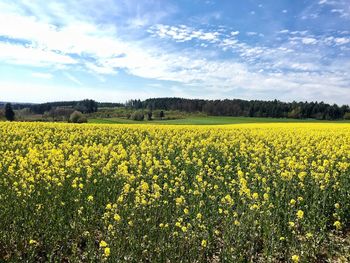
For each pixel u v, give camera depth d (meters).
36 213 8.96
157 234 8.80
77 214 9.48
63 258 8.17
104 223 9.14
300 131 29.30
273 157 17.47
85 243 8.84
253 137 25.55
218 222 10.12
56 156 13.99
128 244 8.40
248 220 9.06
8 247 8.34
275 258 8.35
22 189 10.09
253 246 8.57
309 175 13.61
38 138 23.80
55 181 10.67
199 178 11.88
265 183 12.23
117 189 11.46
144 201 9.23
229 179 13.20
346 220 10.07
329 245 8.81
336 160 16.80
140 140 24.12
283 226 9.59
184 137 25.08
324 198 10.32
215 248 8.83
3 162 13.70
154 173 14.35
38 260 8.03
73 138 23.45
